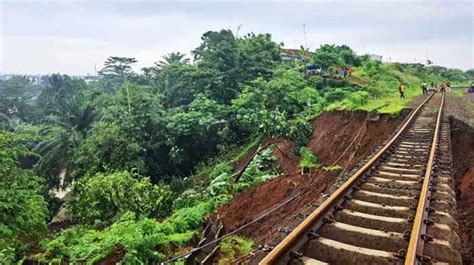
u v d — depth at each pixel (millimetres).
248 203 13547
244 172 19328
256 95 28188
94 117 32000
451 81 80125
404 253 4801
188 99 35906
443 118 16766
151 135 29453
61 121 31969
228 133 30031
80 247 10828
